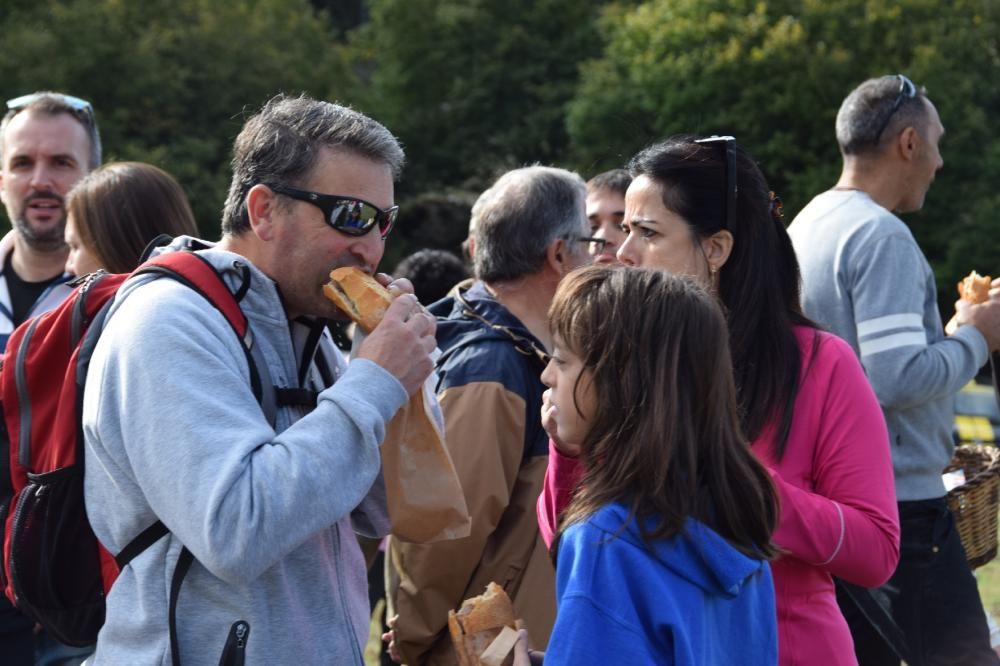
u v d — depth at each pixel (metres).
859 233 3.61
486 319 3.17
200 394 2.00
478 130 25.81
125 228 3.21
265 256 2.22
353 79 25.53
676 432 1.97
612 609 1.89
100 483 2.16
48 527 2.21
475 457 2.95
